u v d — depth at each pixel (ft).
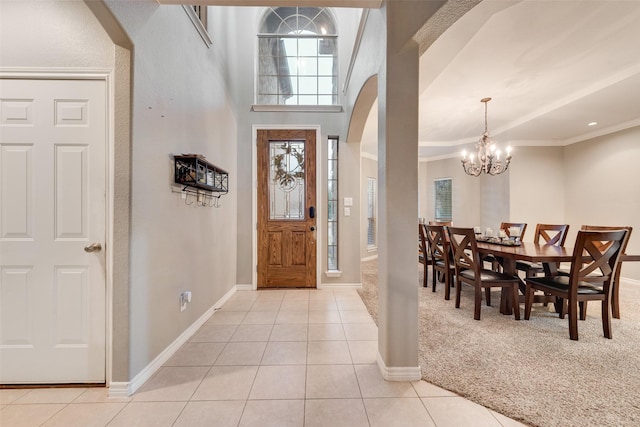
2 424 4.44
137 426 4.43
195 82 7.91
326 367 6.10
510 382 5.48
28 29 5.26
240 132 12.35
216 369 6.04
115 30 4.91
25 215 5.33
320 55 12.98
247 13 12.46
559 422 4.46
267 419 4.58
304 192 12.53
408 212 5.62
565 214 16.72
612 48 7.95
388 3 5.56
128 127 5.18
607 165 14.38
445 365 6.09
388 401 4.99
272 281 12.50
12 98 5.29
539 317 8.94
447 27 5.22
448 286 10.81
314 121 12.47
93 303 5.39
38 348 5.38
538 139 16.67
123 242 5.17
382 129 5.91
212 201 9.25
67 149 5.34
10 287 5.34
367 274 15.79
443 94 11.14
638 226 13.02
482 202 19.30
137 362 5.39
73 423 4.48
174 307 6.78
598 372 5.80
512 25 6.95
